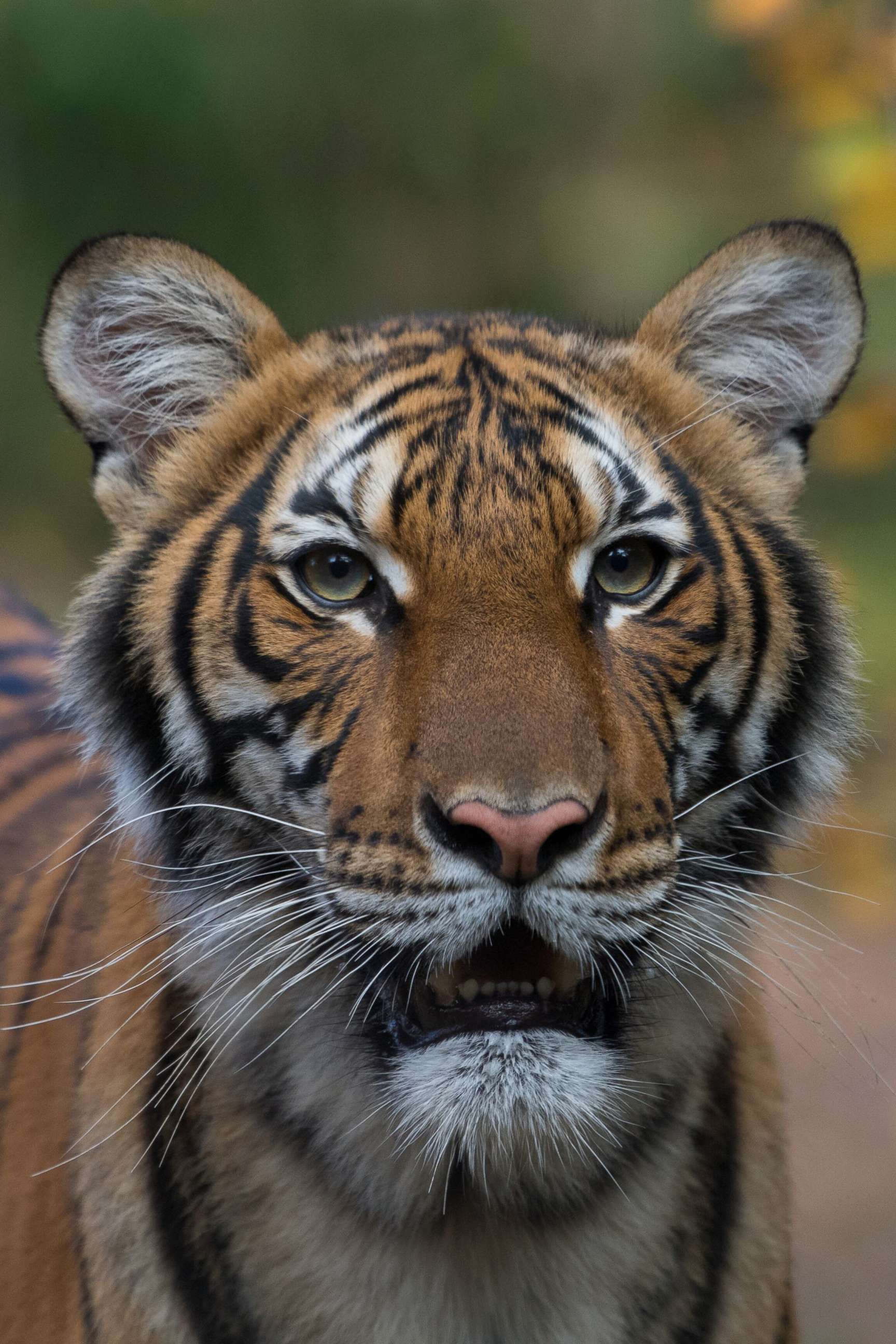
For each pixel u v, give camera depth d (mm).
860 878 8203
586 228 19094
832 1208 5723
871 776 9016
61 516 14375
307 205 17125
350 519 5078
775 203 18766
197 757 5117
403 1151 5082
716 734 5109
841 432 7438
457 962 5059
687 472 5141
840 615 5180
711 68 20234
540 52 19688
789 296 5219
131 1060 5117
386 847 5035
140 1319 5082
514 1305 5105
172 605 5125
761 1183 5145
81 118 15062
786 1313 5148
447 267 18562
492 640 5043
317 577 5090
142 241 5180
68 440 14930
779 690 5137
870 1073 6395
